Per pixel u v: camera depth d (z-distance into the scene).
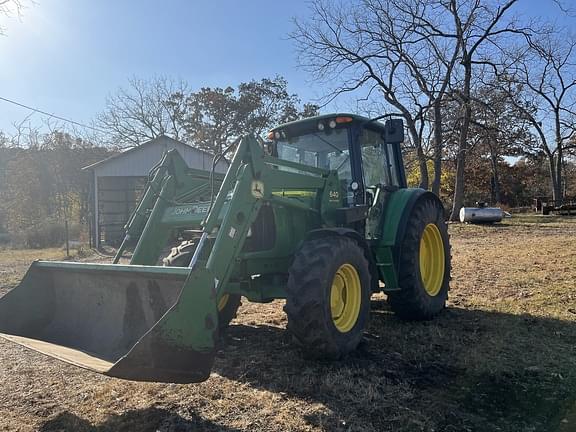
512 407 3.48
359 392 3.73
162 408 3.58
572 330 5.14
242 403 3.62
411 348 4.70
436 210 6.32
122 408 3.61
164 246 5.05
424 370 4.17
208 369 3.22
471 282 7.84
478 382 3.91
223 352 4.76
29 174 29.38
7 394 3.93
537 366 4.19
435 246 6.33
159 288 3.65
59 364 4.67
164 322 3.04
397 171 6.54
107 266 3.93
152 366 3.02
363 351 4.64
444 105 23.78
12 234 23.05
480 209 21.34
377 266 5.51
